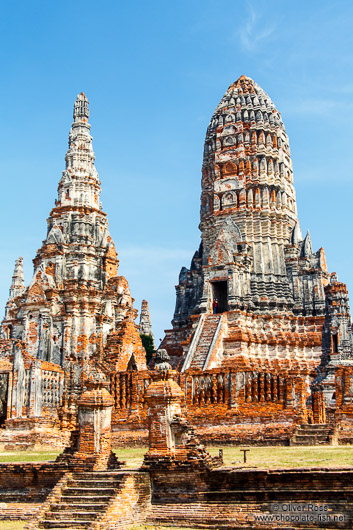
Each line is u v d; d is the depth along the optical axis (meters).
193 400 49.34
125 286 72.06
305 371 65.44
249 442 43.88
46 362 58.31
